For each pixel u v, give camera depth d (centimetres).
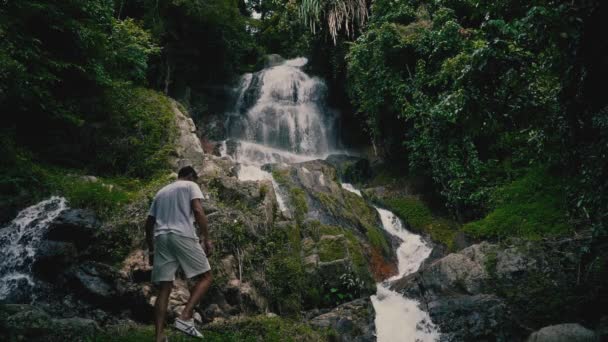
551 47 475
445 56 993
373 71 1122
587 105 481
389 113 1166
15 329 412
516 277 647
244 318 551
